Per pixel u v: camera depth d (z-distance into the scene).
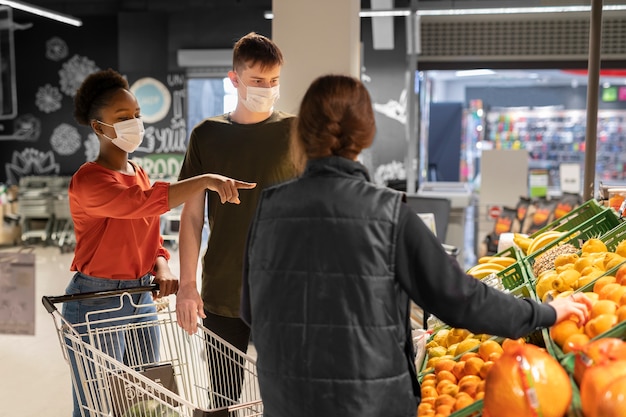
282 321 1.53
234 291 2.78
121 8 12.65
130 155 12.66
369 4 10.88
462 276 1.50
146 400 2.31
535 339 2.03
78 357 2.17
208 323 2.83
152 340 2.71
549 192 8.84
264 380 1.57
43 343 5.72
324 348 1.48
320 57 4.39
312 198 1.54
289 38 4.41
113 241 2.61
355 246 1.49
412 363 1.58
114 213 2.48
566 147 13.88
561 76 13.58
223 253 2.78
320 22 4.38
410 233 1.49
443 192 8.50
